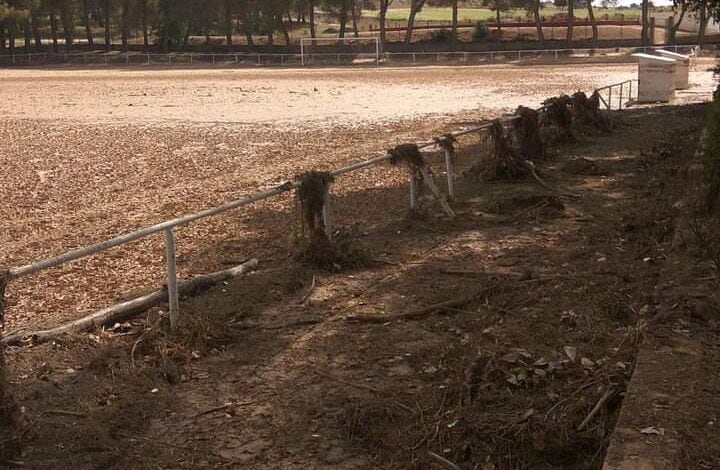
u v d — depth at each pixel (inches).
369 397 247.3
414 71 2272.4
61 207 566.3
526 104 1273.4
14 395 246.7
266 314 322.0
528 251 402.0
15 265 415.2
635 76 1847.9
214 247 435.2
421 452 213.3
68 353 282.2
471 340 280.4
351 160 742.5
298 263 377.4
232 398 251.1
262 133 981.8
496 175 586.6
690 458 179.2
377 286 352.8
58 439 225.6
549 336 283.3
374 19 4207.7
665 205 457.4
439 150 779.4
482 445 214.5
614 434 189.2
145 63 2901.1
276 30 3380.9
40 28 3843.5
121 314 315.6
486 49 2923.2
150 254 427.5
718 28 3171.8
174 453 219.5
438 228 450.6
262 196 353.4
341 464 212.7
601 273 354.9
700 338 243.8
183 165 748.6
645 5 2802.7
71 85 1947.6
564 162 657.0
